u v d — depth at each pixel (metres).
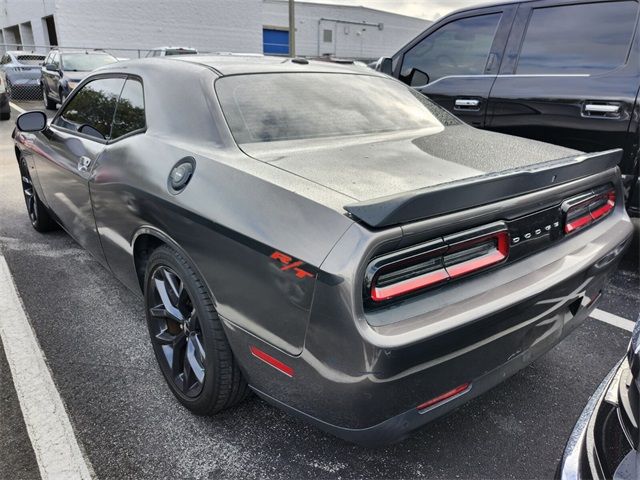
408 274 1.51
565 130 3.85
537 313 1.79
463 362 1.60
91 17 22.06
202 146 2.07
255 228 1.63
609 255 2.12
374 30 40.41
